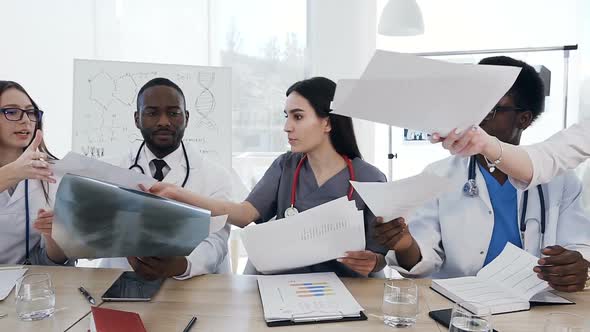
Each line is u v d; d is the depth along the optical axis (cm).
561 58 259
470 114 80
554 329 77
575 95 265
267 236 111
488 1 284
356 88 73
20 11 275
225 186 173
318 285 107
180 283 111
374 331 84
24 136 145
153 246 94
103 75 196
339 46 279
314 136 138
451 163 139
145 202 90
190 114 202
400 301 89
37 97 280
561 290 98
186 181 167
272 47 284
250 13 282
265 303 95
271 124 287
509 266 110
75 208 89
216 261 132
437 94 75
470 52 267
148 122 166
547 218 126
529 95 119
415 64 70
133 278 112
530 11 280
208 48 278
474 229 130
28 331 83
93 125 197
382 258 123
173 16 277
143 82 198
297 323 87
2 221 140
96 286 108
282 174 150
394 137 284
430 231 135
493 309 92
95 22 276
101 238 92
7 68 278
